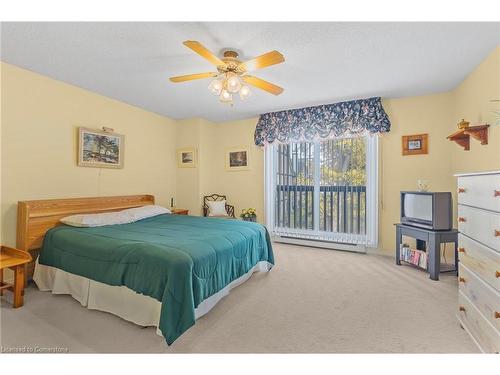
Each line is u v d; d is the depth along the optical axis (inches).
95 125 140.3
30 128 113.0
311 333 73.8
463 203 72.4
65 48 93.2
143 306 75.6
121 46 91.8
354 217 159.0
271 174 184.9
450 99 136.3
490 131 97.5
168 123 192.2
